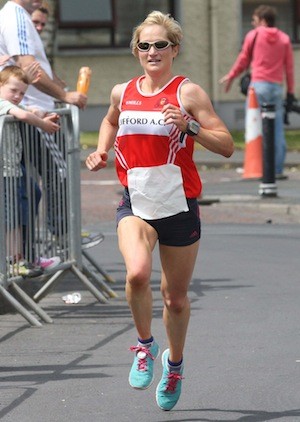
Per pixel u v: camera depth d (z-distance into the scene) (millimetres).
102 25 44438
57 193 15164
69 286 16516
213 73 44906
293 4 45938
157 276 17266
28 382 11336
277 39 29734
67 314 14656
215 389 11039
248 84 30484
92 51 44312
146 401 10680
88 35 44438
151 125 10164
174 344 10359
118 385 11219
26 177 14500
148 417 10172
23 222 14469
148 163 10211
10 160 14125
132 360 12195
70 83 44375
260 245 19906
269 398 10711
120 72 44594
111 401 10672
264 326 13781
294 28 46062
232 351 12547
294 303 15148
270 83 29797
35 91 16141
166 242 10281
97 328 13812
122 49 44594
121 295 15906
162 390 10344
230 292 15922
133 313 10164
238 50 45125
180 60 44969
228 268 17781
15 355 12461
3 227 13969
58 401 10672
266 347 12719
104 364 12031
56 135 15125
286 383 11219
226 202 25250
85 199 26641
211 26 44844
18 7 16016
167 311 10383
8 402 10641
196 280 16859
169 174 10211
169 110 9922
